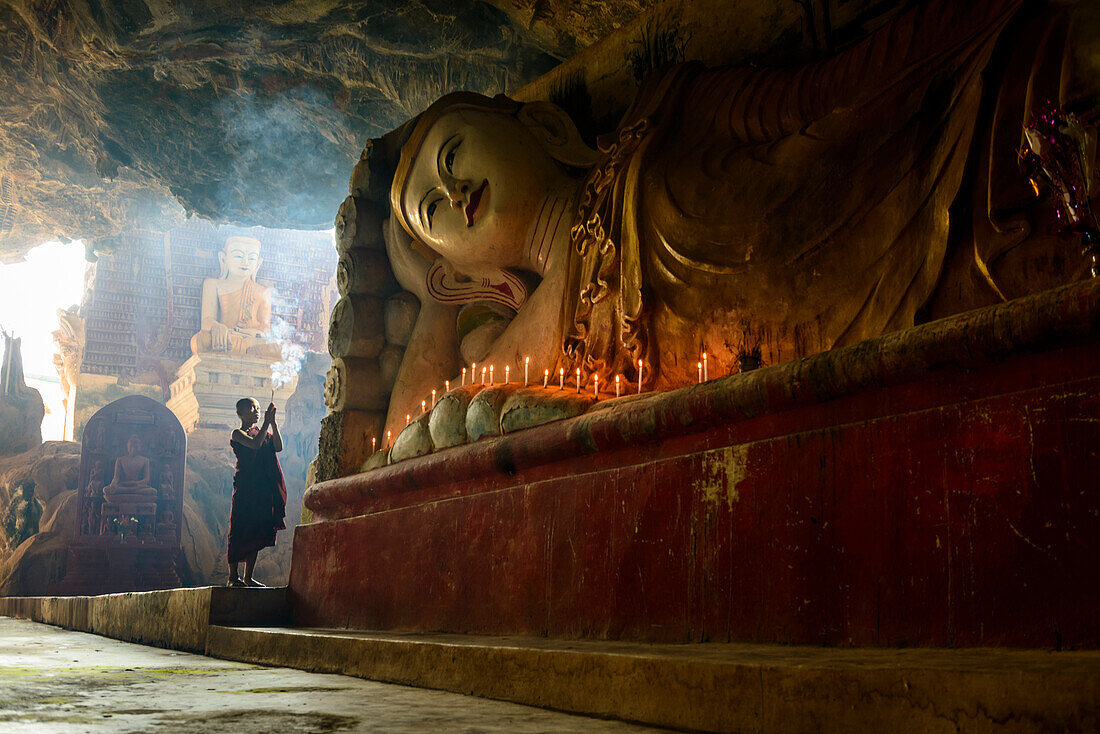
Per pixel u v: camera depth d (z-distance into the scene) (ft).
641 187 25.18
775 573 14.92
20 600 57.52
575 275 27.68
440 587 23.94
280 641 23.25
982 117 17.99
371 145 37.99
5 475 85.87
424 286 35.37
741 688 10.66
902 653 11.64
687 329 23.24
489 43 44.50
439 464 24.50
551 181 30.83
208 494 91.35
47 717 11.30
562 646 15.51
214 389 112.78
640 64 33.88
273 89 53.11
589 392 25.55
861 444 13.89
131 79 54.29
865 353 13.78
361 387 35.73
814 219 21.01
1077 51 16.01
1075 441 11.09
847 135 21.15
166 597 32.53
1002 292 16.72
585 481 19.51
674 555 16.96
